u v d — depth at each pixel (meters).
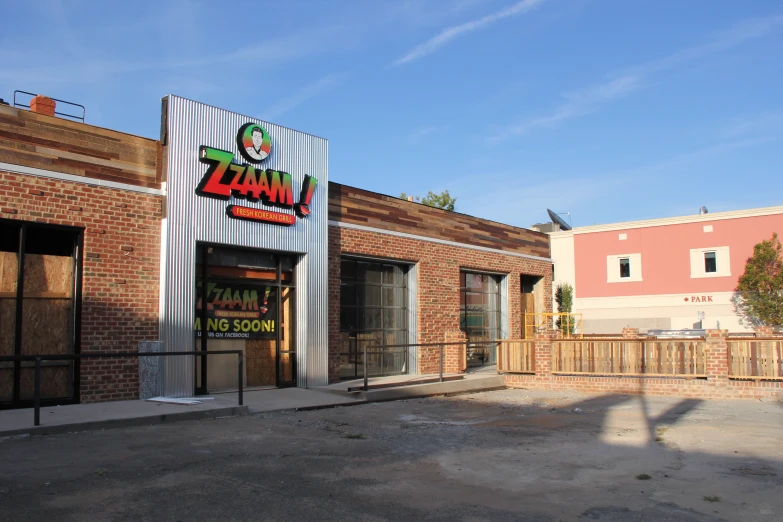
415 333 20.53
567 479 7.67
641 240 34.09
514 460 8.69
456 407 14.43
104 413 10.94
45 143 12.12
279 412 12.80
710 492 7.12
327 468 7.97
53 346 12.23
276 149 15.84
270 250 15.64
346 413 13.06
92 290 12.55
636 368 17.52
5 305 11.73
